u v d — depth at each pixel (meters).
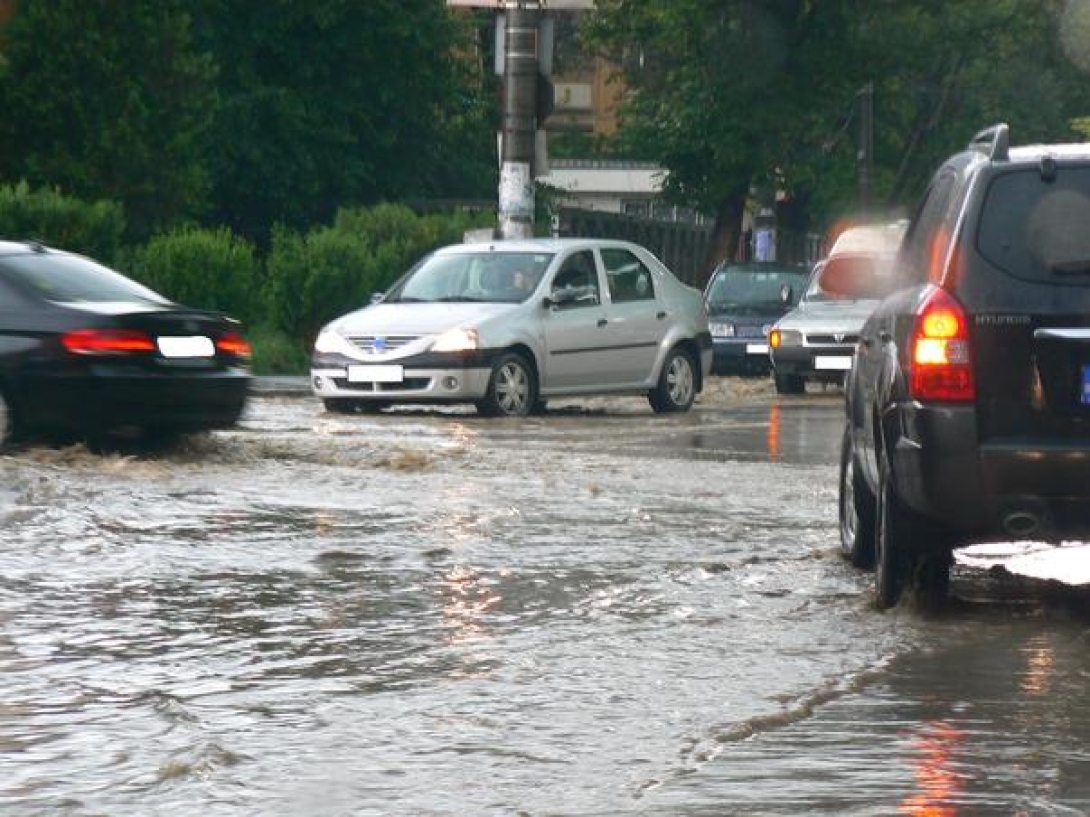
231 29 127.12
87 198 99.12
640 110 115.62
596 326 57.41
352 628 20.84
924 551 21.94
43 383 37.44
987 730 16.25
